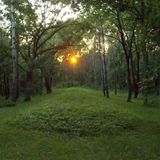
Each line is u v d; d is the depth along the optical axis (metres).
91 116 19.86
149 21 16.44
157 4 14.81
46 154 13.81
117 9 21.56
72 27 41.38
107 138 16.31
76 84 98.25
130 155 13.43
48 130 17.97
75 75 107.44
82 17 37.47
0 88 62.53
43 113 20.88
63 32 42.03
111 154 13.62
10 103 32.69
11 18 36.72
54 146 14.97
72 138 16.42
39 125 18.78
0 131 17.98
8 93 57.00
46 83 60.19
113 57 69.06
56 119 19.38
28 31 38.53
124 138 16.27
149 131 17.84
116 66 65.38
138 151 14.00
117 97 42.09
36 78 55.19
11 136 16.89
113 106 25.59
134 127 18.62
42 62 40.41
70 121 18.86
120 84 68.06
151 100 32.50
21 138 16.48
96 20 35.00
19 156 13.52
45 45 47.75
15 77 36.09
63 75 90.94
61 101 27.52
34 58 39.94
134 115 21.89
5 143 15.61
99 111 21.23
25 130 18.20
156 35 17.25
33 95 54.56
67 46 42.34
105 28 40.28
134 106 28.53
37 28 39.53
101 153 13.79
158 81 17.80
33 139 16.27
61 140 16.02
